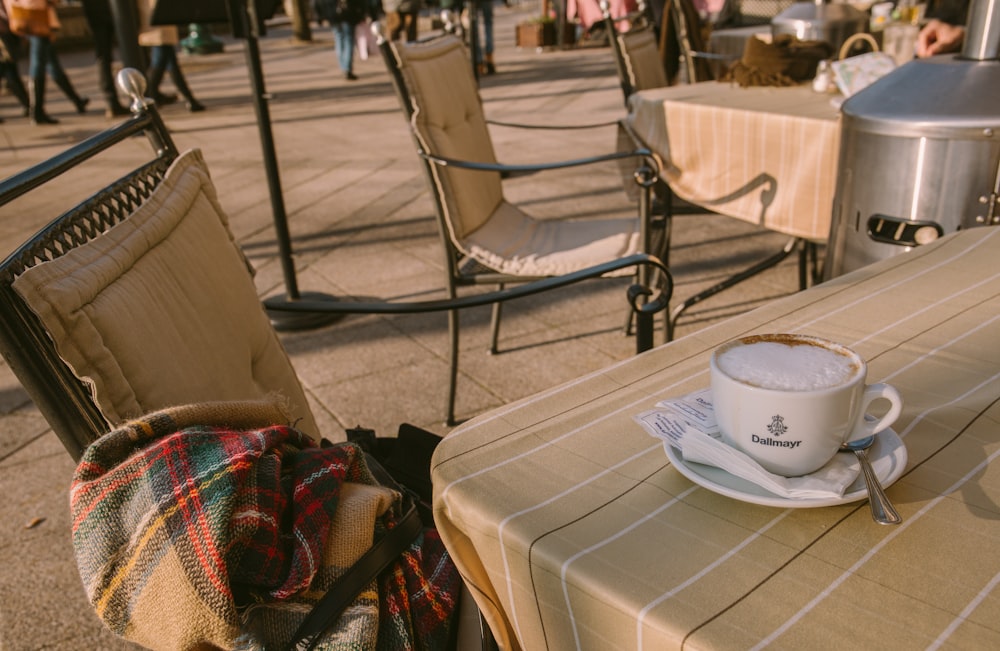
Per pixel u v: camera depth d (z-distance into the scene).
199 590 0.81
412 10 9.59
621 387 0.97
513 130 6.62
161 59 8.14
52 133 7.56
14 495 2.33
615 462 0.82
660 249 2.77
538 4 22.80
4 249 4.42
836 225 2.03
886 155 1.81
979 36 1.75
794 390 0.71
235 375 1.19
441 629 0.98
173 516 0.83
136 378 0.95
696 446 0.77
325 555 0.91
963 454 0.79
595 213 4.40
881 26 3.59
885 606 0.61
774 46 2.97
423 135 2.32
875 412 0.88
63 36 15.71
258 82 3.05
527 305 3.42
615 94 7.88
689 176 2.70
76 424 0.90
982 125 1.67
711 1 6.23
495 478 0.80
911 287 1.19
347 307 1.54
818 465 0.74
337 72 10.89
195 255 1.20
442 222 2.38
